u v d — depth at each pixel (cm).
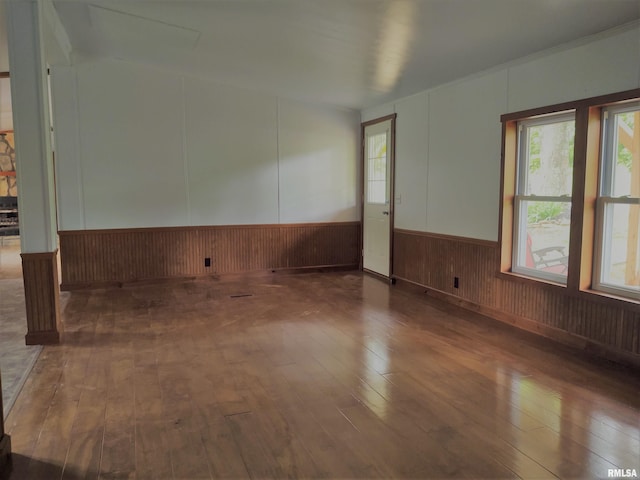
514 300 424
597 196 353
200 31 429
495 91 434
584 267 358
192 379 310
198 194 617
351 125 683
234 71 549
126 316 457
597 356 348
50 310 378
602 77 336
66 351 361
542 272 403
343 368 328
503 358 345
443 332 406
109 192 580
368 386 299
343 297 533
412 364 335
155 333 405
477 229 465
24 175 366
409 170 573
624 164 338
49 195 371
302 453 226
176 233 611
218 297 533
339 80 529
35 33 358
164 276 610
